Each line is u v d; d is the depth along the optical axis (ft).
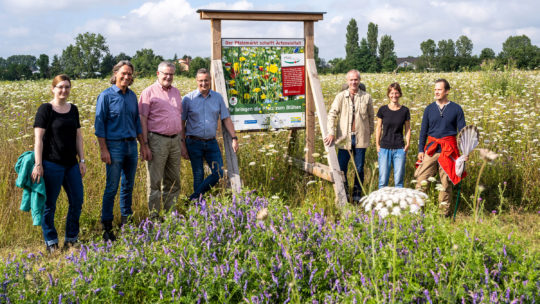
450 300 8.69
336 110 19.76
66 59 326.44
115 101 16.10
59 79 15.15
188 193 20.47
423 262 10.53
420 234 11.94
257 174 21.27
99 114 15.94
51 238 15.60
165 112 17.35
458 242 10.88
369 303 8.93
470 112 29.63
